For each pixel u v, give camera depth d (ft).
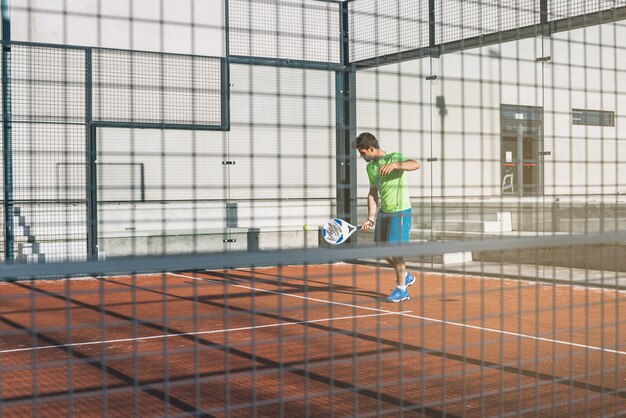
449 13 31.42
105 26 34.12
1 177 30.86
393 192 21.76
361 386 11.93
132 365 13.79
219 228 36.88
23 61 32.07
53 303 23.61
